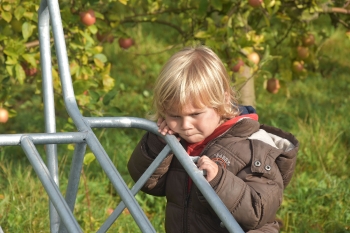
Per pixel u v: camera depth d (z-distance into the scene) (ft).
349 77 51.57
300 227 25.94
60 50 15.62
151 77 51.44
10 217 24.70
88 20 27.09
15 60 26.12
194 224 15.64
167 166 15.99
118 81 48.80
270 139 15.66
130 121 14.87
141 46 58.18
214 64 14.98
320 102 44.73
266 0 27.96
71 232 12.26
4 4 25.72
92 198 28.45
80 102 26.37
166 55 56.08
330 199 28.14
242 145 15.03
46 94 16.35
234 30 29.73
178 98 14.37
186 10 32.42
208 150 15.28
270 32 32.91
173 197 16.01
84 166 31.68
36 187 28.35
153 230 12.60
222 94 14.84
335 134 35.94
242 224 14.33
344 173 31.91
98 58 27.73
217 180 13.91
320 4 31.37
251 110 16.25
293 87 48.57
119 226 25.43
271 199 14.39
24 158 33.96
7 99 28.02
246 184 14.28
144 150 16.10
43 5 16.28
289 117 40.65
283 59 33.60
